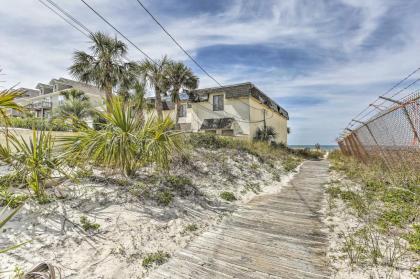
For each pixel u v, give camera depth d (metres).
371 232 3.64
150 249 3.22
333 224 4.21
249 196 6.66
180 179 6.23
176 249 3.34
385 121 6.23
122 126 4.83
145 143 5.04
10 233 2.78
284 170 10.98
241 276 2.66
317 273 2.69
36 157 3.79
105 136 4.69
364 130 8.95
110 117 4.84
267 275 2.67
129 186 4.97
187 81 17.34
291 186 7.94
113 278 2.53
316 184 8.05
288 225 4.29
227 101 18.73
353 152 12.70
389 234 3.54
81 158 4.63
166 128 5.55
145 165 6.14
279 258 3.06
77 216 3.50
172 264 2.93
